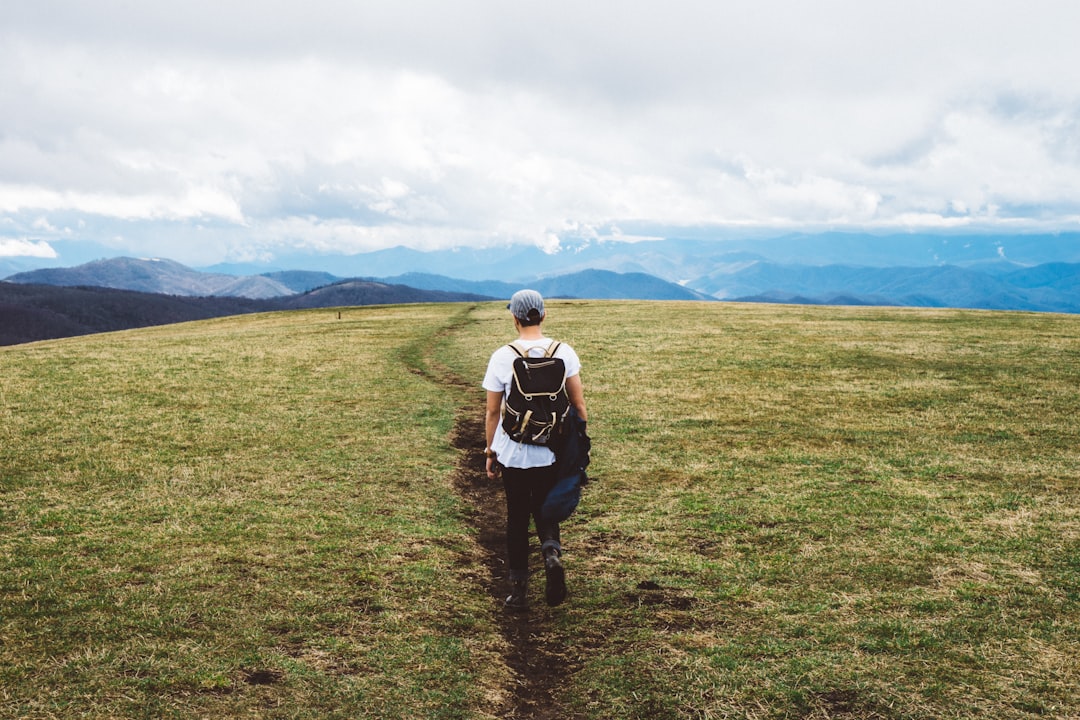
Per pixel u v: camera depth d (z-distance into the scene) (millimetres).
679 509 8828
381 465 11055
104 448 11648
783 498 9172
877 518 8258
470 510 9234
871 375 19938
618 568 6926
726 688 4629
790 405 15961
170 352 26188
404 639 5363
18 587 5980
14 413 14477
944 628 5402
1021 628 5379
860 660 4938
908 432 13156
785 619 5652
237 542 7344
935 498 9047
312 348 28141
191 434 12859
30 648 4863
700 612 5863
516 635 5703
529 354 5508
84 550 6992
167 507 8578
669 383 19016
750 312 45906
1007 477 10031
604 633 5586
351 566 6793
